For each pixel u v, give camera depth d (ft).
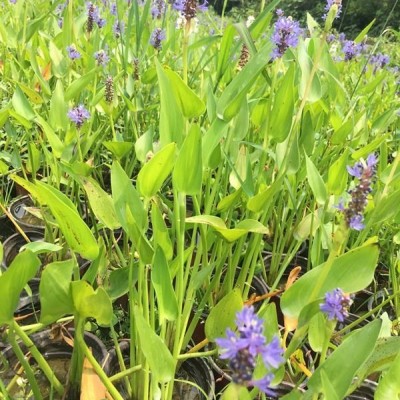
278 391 2.55
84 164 3.02
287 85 2.51
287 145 2.62
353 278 1.99
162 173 2.08
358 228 1.68
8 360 2.60
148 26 5.23
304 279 2.00
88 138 3.63
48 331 2.75
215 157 2.67
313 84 2.93
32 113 3.39
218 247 2.86
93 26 4.71
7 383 2.51
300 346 2.70
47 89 3.96
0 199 3.83
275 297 3.29
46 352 2.72
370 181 1.63
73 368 2.27
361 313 3.52
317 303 1.75
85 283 1.76
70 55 4.02
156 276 1.97
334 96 3.64
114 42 5.29
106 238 3.30
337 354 1.74
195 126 2.02
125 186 2.15
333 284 2.00
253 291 3.40
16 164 3.82
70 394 2.32
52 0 6.70
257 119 3.13
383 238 3.79
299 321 1.82
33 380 2.08
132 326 2.29
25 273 1.73
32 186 2.59
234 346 1.15
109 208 2.43
